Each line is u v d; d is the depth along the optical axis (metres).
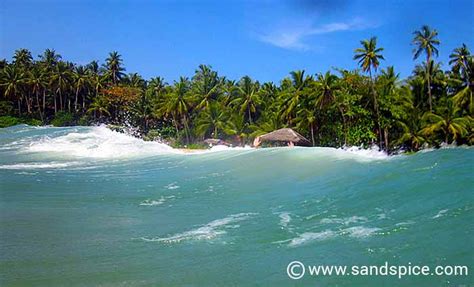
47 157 23.66
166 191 14.35
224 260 7.64
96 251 8.34
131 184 15.85
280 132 39.41
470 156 13.31
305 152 18.41
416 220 8.63
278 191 12.98
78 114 79.00
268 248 8.09
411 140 46.25
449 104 45.66
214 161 19.81
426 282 6.15
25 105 80.81
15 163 21.86
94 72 85.50
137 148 25.94
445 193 9.93
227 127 56.91
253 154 19.59
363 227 8.70
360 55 45.75
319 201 11.17
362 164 14.93
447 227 7.98
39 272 7.36
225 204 12.03
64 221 10.66
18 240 9.12
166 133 66.94
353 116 46.38
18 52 85.00
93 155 24.20
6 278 7.13
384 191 10.99
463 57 49.25
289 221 9.73
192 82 67.25
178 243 8.69
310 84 49.75
